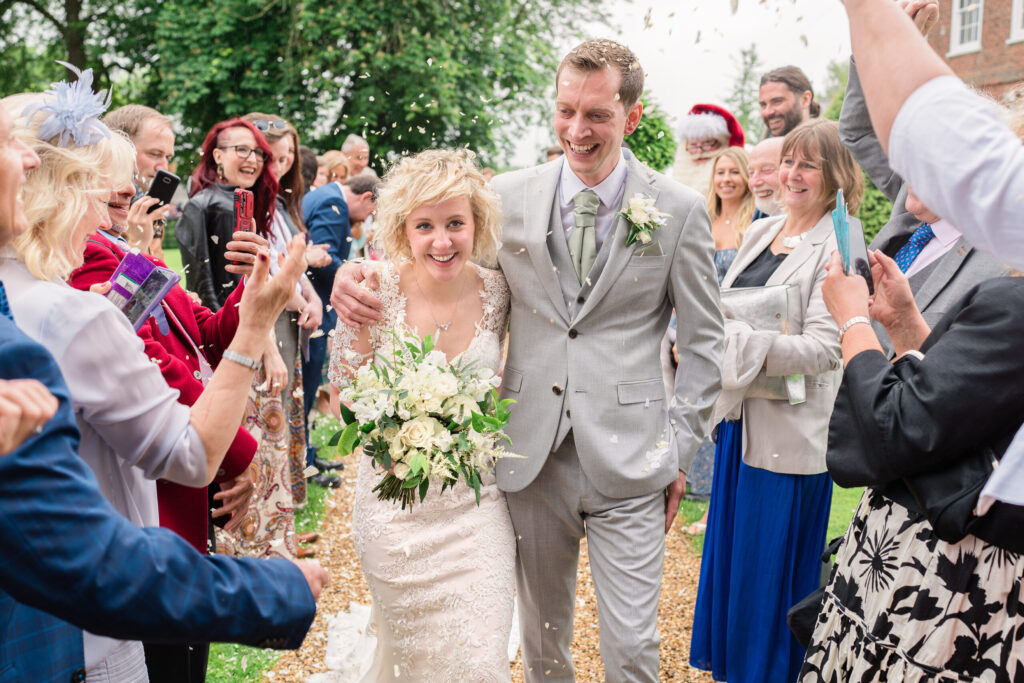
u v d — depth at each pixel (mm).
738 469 3230
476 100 15852
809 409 3062
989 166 1130
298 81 15688
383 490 2469
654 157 6324
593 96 2469
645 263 2611
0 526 1000
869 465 1866
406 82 15195
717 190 5016
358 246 7188
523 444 2668
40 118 1541
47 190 1468
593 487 2613
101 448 1541
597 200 2652
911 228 2814
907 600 1866
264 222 4070
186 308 2447
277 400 3811
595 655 3467
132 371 1470
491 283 2773
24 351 1081
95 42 17578
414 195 2506
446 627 2469
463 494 2600
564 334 2670
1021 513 1653
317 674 3254
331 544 4570
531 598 2807
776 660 3107
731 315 3207
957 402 1706
